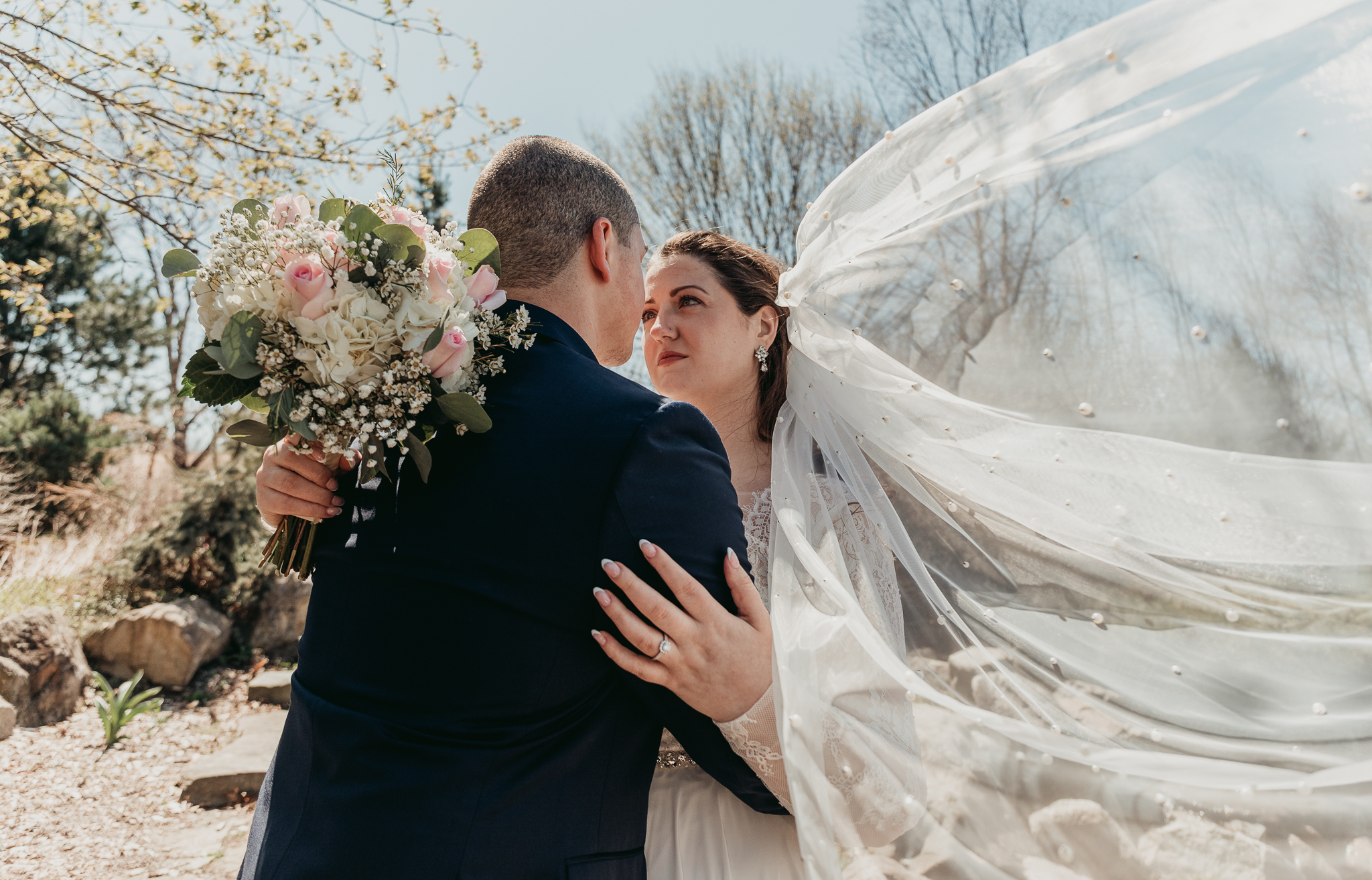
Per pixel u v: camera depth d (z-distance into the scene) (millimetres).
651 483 1101
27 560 8234
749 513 1593
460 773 1012
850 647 1232
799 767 1116
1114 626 1186
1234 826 1044
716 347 1746
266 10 4883
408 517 1118
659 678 1085
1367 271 994
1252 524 1073
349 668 1101
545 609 1060
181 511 7980
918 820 1146
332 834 1014
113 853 4117
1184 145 1092
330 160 5305
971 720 1174
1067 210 1176
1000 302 1241
